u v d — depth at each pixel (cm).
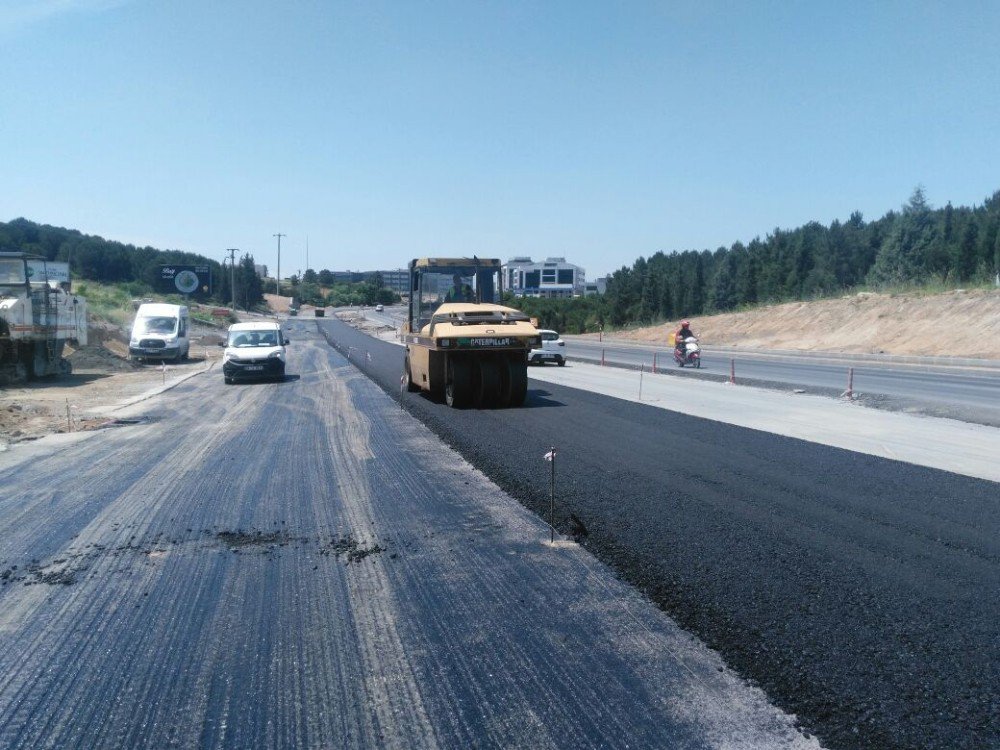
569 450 1210
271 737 423
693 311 7031
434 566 700
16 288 2505
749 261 6475
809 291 5778
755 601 589
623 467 1072
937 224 5050
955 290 3950
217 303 11212
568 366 3316
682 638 538
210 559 733
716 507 855
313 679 488
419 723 434
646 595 617
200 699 466
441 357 1873
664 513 834
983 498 888
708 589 616
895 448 1227
